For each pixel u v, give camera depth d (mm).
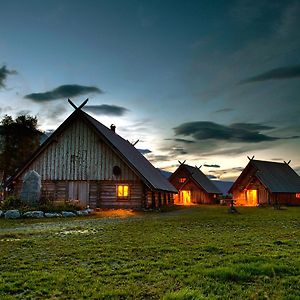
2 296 6816
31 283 7578
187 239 13461
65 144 36938
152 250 11062
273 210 37156
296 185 58188
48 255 10570
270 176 56156
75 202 31609
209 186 69375
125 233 15555
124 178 35156
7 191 37719
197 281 7441
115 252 10867
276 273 8023
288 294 6680
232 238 13719
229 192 58906
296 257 9625
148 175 37312
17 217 24312
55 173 36594
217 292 6812
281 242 12492
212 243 12234
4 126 58500
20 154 59156
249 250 10875
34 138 61188
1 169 58031
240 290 6898
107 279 7871
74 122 37125
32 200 29281
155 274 8164
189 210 37500
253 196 56812
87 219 23953
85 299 6684
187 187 66875
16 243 12602
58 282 7641
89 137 36594
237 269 8156
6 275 8203
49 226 19016
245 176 57750
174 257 9914
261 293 6762
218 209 40219
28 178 29750
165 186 42875
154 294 6875
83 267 9070
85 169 36125
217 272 7883
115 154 35719
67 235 14969
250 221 21594
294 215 27547
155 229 17125
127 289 7113
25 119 59562
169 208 40594
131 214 29375
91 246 11914
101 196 35500
